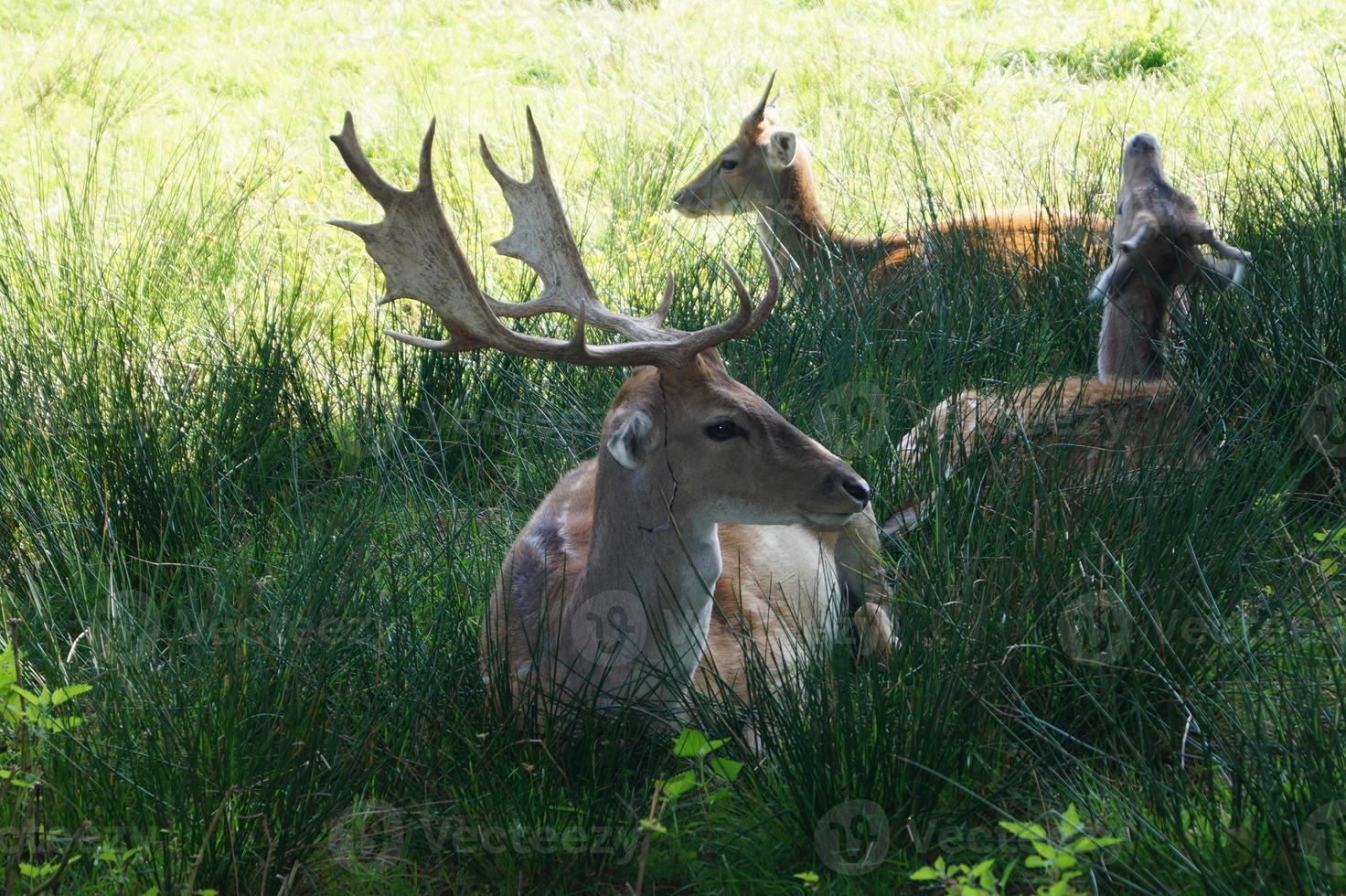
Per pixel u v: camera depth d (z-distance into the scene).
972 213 12.60
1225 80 17.97
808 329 10.41
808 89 19.16
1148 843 5.59
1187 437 7.91
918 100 18.09
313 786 6.21
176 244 13.17
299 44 23.34
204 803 6.15
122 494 8.91
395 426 9.97
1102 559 6.88
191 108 20.06
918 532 8.17
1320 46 18.88
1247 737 5.91
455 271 6.60
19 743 6.31
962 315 10.45
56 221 14.30
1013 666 6.84
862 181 15.73
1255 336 9.45
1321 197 11.21
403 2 25.72
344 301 12.74
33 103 19.19
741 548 7.86
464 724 6.84
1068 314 11.02
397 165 17.06
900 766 6.16
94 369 9.83
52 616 7.79
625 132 17.16
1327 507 8.53
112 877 5.82
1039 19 21.38
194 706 6.70
